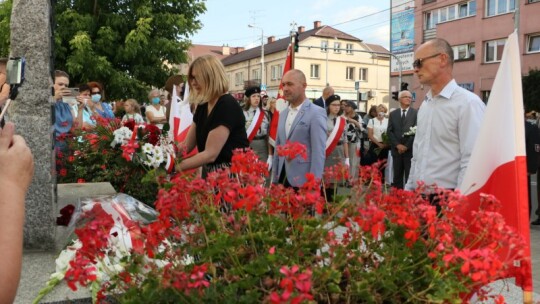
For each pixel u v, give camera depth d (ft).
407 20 124.06
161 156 12.18
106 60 67.26
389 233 6.30
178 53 74.18
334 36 195.11
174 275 5.52
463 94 11.26
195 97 11.53
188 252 6.37
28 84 12.20
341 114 28.32
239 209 6.46
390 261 5.88
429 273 5.66
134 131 13.46
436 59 11.30
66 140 18.88
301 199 6.33
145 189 15.08
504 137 7.04
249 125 26.73
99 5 70.28
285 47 193.88
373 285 5.79
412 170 12.35
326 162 25.40
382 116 37.76
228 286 5.49
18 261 4.09
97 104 26.58
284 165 15.93
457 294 5.64
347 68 199.21
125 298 5.90
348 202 6.56
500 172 7.06
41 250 12.10
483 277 5.19
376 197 6.54
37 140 12.19
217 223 6.43
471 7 107.04
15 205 4.24
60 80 19.08
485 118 7.30
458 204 6.11
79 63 65.72
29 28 12.34
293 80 15.84
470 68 108.06
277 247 6.16
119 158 14.33
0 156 4.39
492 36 102.37
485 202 6.30
